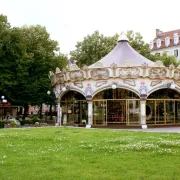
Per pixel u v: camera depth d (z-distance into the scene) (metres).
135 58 37.03
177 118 37.03
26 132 23.30
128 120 33.59
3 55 39.28
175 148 14.31
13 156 12.41
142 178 8.99
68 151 13.49
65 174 9.47
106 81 33.41
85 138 18.69
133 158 11.85
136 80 32.97
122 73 32.84
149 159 11.68
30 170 9.98
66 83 35.91
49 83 42.62
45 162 11.20
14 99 41.28
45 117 50.78
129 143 15.88
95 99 34.16
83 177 9.12
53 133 22.16
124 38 39.50
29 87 40.81
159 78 33.31
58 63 46.19
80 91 34.56
